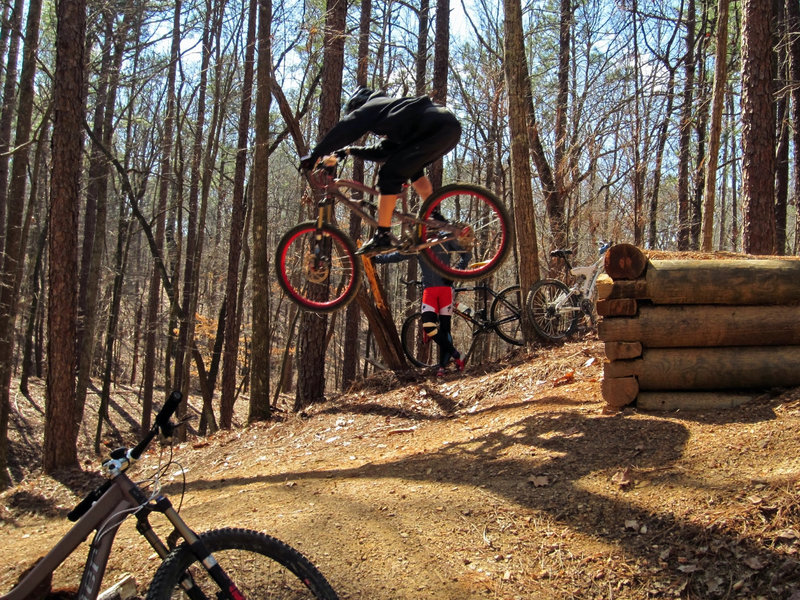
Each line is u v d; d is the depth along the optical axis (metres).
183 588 2.44
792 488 3.38
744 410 4.50
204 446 8.13
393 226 5.24
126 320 28.22
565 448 4.52
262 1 8.91
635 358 4.86
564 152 12.73
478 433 5.54
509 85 7.99
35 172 11.52
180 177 14.49
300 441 7.11
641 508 3.61
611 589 3.15
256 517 4.33
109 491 2.51
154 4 14.60
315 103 15.80
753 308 4.71
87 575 2.40
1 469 10.52
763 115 7.90
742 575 3.02
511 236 5.10
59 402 7.75
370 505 4.24
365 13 14.45
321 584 2.49
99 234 14.76
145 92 17.64
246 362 26.17
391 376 8.52
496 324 8.67
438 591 3.26
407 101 4.74
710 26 17.31
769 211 7.91
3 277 10.91
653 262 4.86
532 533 3.63
